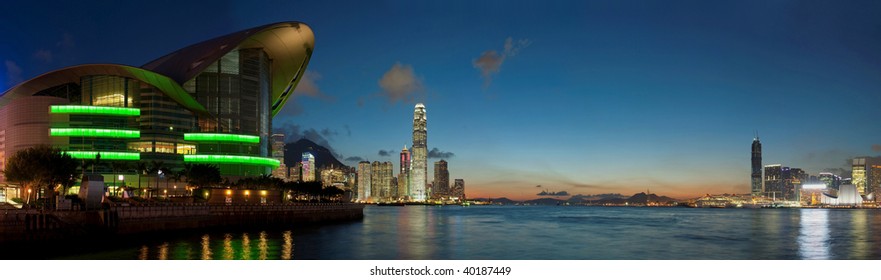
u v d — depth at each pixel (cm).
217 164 16512
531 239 9038
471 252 6925
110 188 14388
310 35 18762
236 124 17438
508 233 10419
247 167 17075
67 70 16275
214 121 17200
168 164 15825
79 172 13438
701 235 10250
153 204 8831
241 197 11756
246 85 17888
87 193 6819
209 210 9050
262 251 6344
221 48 17138
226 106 17375
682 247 7900
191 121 16788
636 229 12156
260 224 10312
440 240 8525
